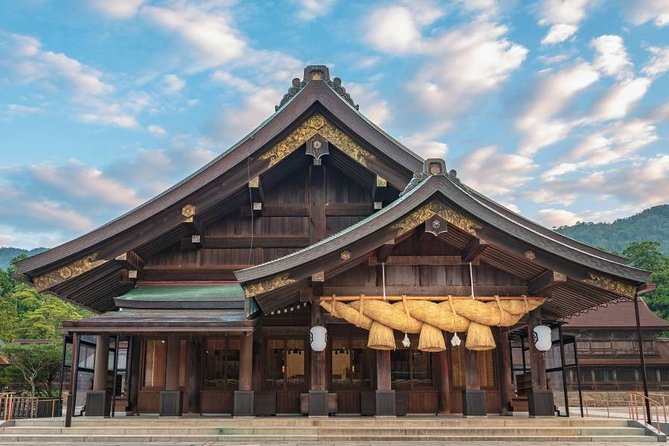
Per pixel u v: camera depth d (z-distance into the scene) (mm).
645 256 82250
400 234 15086
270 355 19297
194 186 18453
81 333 16156
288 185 20688
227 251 20000
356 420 14812
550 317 19719
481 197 19656
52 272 17984
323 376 15617
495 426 14547
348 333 19312
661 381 48219
